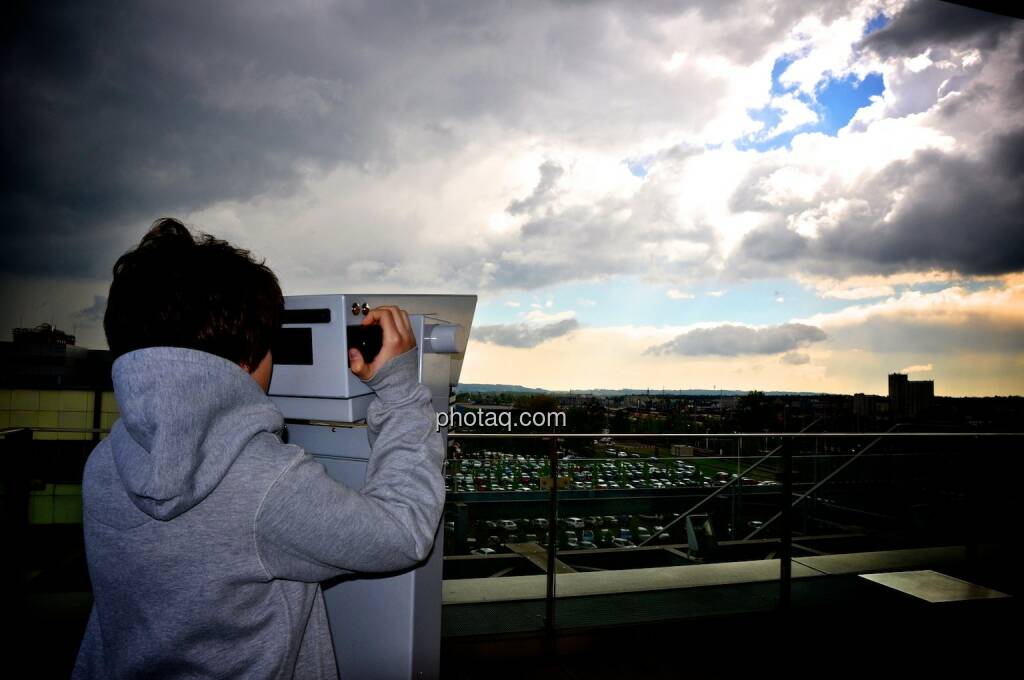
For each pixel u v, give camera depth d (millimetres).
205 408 475
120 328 516
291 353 737
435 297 869
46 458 2209
